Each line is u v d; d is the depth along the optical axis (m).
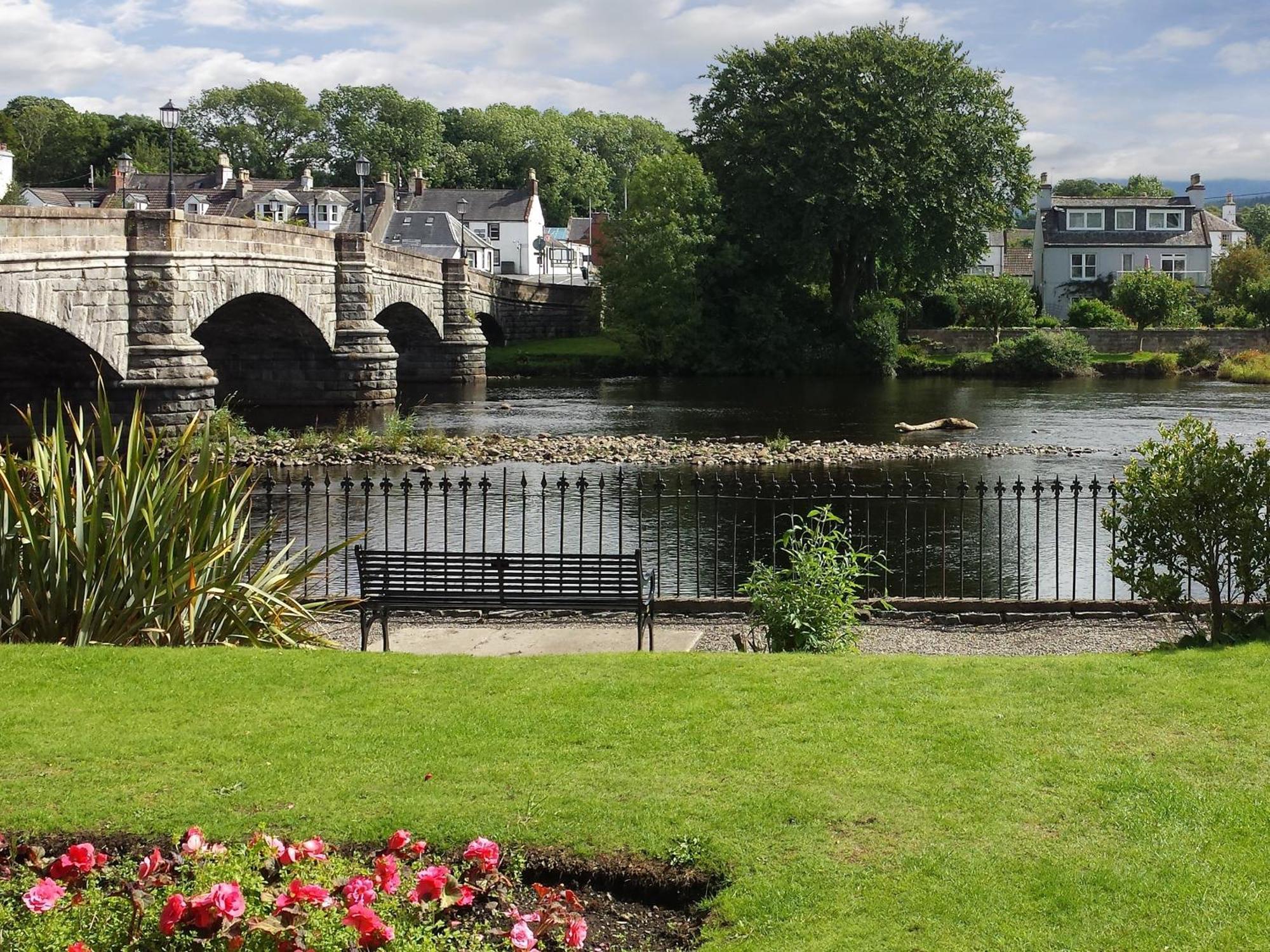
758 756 7.87
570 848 6.83
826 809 7.14
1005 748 7.92
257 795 7.36
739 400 51.34
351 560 19.09
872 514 23.86
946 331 72.12
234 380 46.09
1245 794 7.18
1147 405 48.00
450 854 6.80
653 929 6.39
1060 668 9.59
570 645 13.30
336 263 45.22
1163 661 9.71
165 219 31.52
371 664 9.87
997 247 108.88
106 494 11.36
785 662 9.91
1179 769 7.55
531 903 6.52
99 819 7.09
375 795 7.38
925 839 6.79
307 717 8.62
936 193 62.16
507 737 8.23
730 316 67.75
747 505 24.72
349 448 32.44
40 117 121.94
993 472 30.11
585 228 132.38
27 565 11.19
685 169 64.69
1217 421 41.22
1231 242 115.06
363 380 45.69
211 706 8.84
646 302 64.44
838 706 8.73
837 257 69.88
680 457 32.41
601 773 7.66
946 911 6.09
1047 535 21.61
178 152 120.00
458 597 12.92
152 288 31.56
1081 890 6.23
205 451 12.20
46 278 27.41
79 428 11.86
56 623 10.95
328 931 5.55
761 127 64.88
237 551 11.94
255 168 129.38
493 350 68.81
